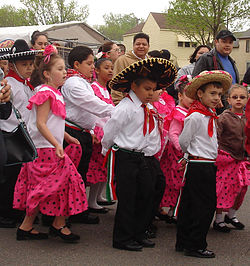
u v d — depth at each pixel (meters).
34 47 6.18
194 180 3.44
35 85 4.12
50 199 3.55
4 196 4.00
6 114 2.99
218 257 3.46
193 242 3.44
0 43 4.89
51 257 3.37
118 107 3.56
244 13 26.17
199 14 26.50
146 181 3.56
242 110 4.25
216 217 4.20
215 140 3.55
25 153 3.22
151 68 3.46
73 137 4.07
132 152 3.55
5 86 2.71
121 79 3.54
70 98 4.05
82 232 3.99
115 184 3.66
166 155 4.26
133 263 3.29
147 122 3.57
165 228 4.21
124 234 3.57
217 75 3.38
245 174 4.11
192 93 3.54
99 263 3.27
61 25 17.17
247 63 39.19
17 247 3.55
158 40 36.31
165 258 3.41
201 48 6.21
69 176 3.55
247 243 3.83
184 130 3.49
